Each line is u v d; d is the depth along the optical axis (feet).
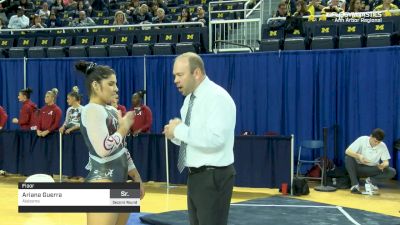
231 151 9.41
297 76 28.40
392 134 26.73
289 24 31.35
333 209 20.94
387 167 24.75
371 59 26.99
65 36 35.83
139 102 26.61
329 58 27.81
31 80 33.19
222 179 9.28
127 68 31.48
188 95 9.53
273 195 24.32
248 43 33.24
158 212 20.36
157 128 31.12
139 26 34.58
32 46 36.17
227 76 29.68
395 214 20.45
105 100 9.43
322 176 25.85
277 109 28.73
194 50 31.22
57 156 26.76
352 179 24.99
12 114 33.55
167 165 24.91
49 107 27.17
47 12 45.65
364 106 27.22
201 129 8.96
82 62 9.81
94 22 41.55
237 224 18.13
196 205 9.44
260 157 23.91
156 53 31.73
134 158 25.55
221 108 8.93
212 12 37.04
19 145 27.61
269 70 28.81
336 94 27.86
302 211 20.52
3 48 35.88
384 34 28.07
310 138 28.32
